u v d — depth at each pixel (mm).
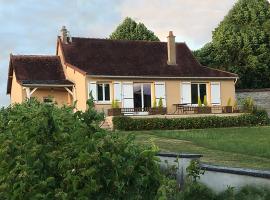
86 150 4602
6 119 6074
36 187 4605
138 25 58062
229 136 23656
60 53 40031
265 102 41344
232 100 40094
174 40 39844
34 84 35594
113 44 40094
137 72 37344
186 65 40031
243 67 50312
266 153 15555
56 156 4715
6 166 4867
